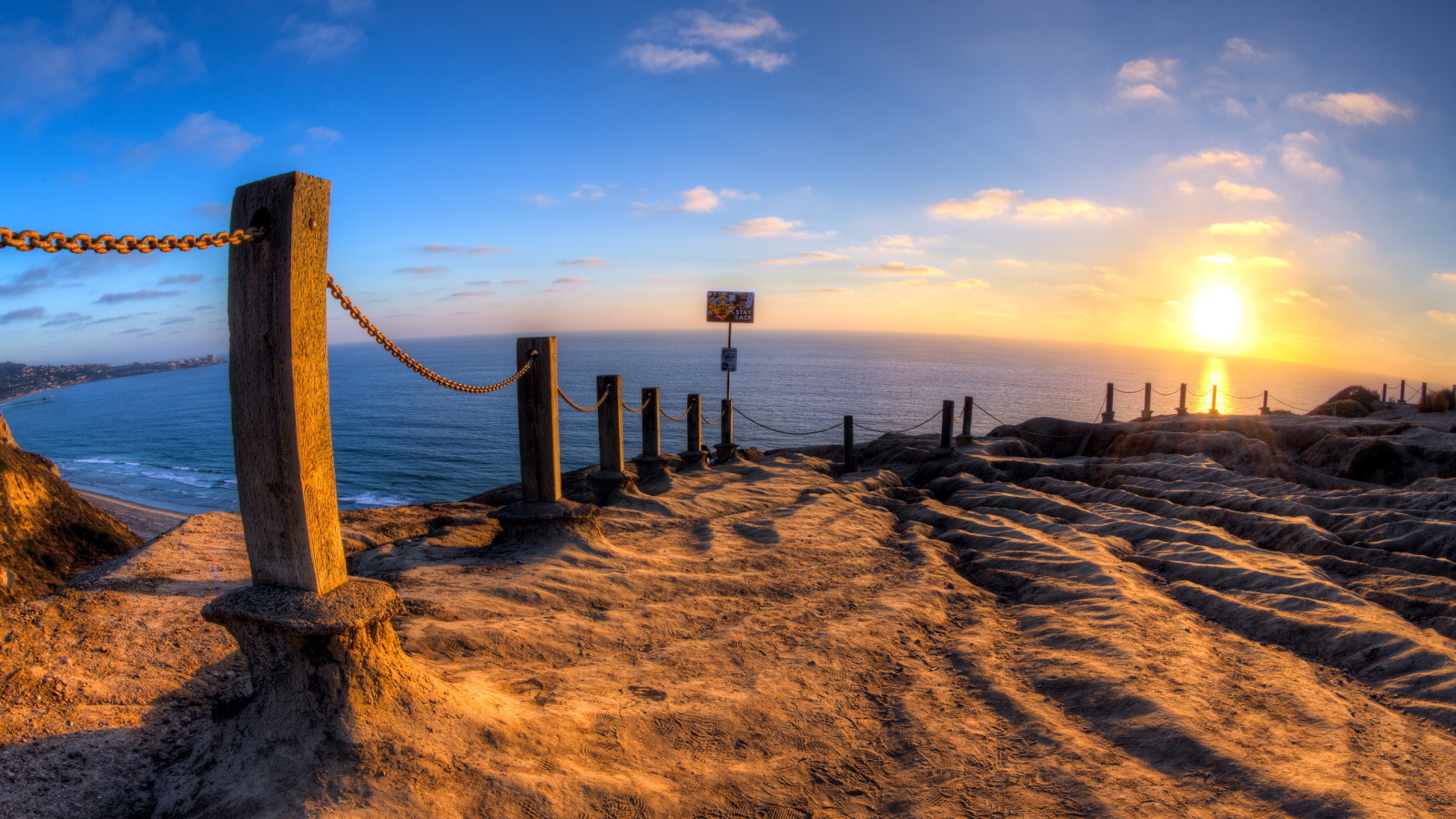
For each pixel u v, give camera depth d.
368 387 190.50
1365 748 3.61
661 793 3.08
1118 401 177.50
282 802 2.58
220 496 56.00
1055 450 16.17
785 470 12.38
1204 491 9.60
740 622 5.27
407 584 5.49
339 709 2.93
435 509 8.88
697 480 11.44
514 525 6.95
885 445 15.64
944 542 8.08
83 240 2.15
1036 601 6.13
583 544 6.76
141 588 4.67
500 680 3.95
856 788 3.31
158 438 105.31
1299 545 7.56
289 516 3.04
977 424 124.00
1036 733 3.77
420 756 2.87
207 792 2.67
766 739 3.67
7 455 6.33
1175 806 3.09
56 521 6.29
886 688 4.38
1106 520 8.70
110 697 3.29
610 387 9.64
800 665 4.52
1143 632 5.13
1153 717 3.83
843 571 6.76
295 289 2.92
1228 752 3.48
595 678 4.15
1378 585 6.23
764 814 3.05
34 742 2.85
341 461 76.44
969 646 4.97
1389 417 19.09
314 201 2.99
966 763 3.47
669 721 3.69
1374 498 8.59
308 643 2.96
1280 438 14.62
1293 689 4.29
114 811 2.62
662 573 6.23
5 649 3.49
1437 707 4.05
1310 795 3.10
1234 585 6.37
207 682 3.59
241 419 3.05
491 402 145.62
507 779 2.88
